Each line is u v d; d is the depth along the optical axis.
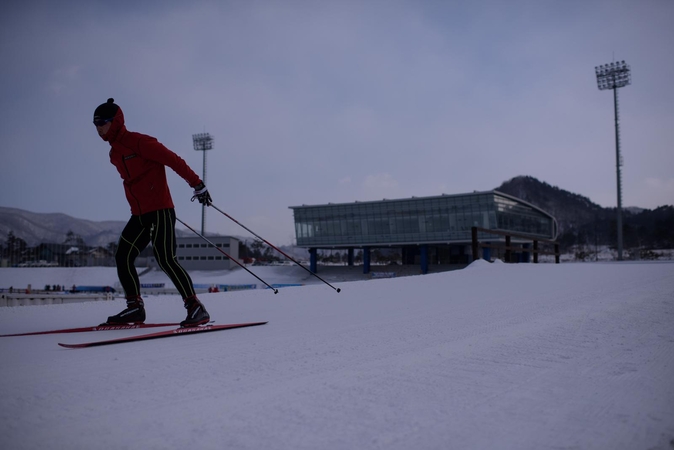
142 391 2.36
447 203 64.00
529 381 2.58
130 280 4.71
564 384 2.52
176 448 1.68
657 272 10.89
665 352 3.33
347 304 6.83
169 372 2.76
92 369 2.81
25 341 3.83
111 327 4.59
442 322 4.86
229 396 2.30
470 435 1.83
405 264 73.06
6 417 1.96
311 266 72.00
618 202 55.38
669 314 5.13
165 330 4.50
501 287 8.96
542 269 12.61
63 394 2.29
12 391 2.32
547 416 2.03
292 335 4.12
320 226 70.38
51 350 3.41
